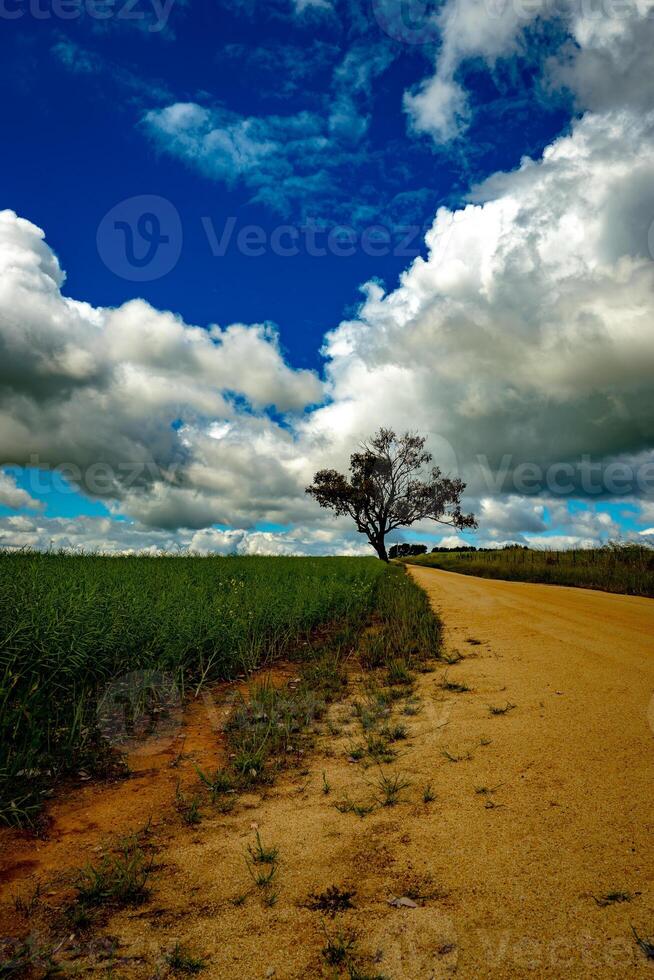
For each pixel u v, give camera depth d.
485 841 2.69
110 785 3.67
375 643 7.98
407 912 2.20
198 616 6.81
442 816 2.98
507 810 2.98
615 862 2.43
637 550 22.14
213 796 3.41
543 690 5.28
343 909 2.25
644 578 15.98
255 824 3.06
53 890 2.48
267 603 8.68
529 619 9.92
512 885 2.33
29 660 4.56
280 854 2.72
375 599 14.17
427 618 9.80
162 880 2.53
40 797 3.44
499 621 9.89
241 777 3.72
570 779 3.30
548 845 2.61
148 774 3.84
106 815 3.23
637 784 3.16
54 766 3.85
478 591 16.73
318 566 19.45
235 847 2.81
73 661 4.72
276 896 2.36
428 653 7.37
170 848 2.82
